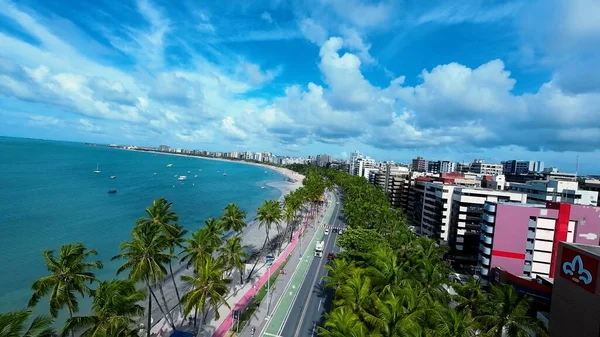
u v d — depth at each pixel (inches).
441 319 1387.8
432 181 5329.7
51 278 1359.5
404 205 6496.1
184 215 5388.8
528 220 2807.6
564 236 2741.1
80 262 1455.5
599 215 2701.8
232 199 7445.9
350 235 3051.2
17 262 2839.6
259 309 2359.7
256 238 4411.9
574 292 1444.4
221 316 2218.3
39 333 1003.9
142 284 2709.2
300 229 4945.9
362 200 4980.3
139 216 4842.5
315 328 2139.5
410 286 1744.6
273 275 3014.3
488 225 2947.8
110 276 2815.0
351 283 1739.7
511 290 1609.3
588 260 1374.3
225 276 2886.3
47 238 3511.3
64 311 2215.8
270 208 3499.0
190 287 2746.1
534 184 4520.2
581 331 1386.6
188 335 1847.9
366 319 1493.6
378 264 1969.7
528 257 2815.0
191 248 2108.8
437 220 4212.6
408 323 1331.2
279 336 2026.3
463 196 3661.4
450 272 2687.0
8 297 2293.3
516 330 1510.8
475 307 1791.3
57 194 5910.4
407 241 2701.8
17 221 4013.3
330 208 7121.1
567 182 4104.3
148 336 1683.1
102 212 4891.7
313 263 3430.1
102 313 1193.4
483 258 2979.8
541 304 2317.9
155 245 1678.2
